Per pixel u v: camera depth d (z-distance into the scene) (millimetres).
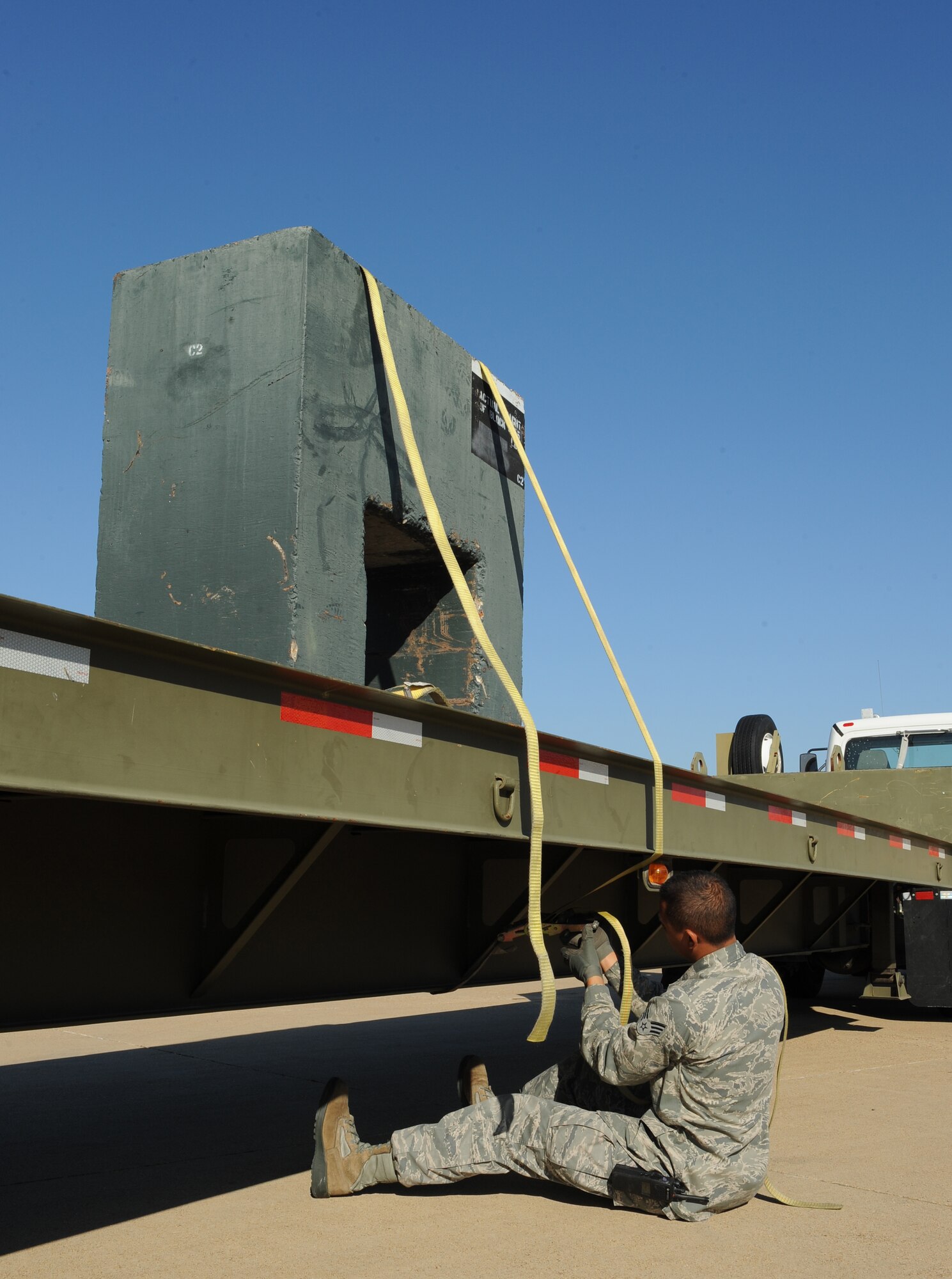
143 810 3033
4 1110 4938
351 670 4316
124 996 2941
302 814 2621
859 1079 5633
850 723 10375
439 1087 5465
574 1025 8242
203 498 4289
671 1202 3094
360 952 3770
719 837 4848
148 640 2234
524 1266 2760
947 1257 2854
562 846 4223
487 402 5473
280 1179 3693
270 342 4238
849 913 8281
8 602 1977
